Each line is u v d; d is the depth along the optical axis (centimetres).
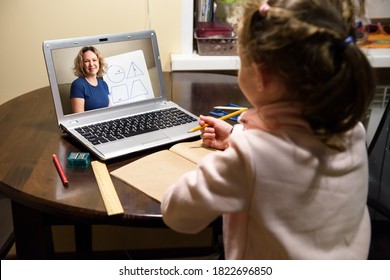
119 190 80
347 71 55
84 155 90
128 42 112
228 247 70
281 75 58
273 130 62
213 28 164
